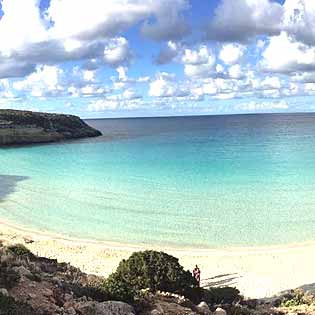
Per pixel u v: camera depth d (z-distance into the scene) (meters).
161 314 13.16
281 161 89.12
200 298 18.03
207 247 36.59
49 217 47.97
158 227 42.84
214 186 62.53
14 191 63.53
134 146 136.50
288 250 35.59
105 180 71.12
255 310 17.59
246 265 32.25
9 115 168.75
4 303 10.54
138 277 16.75
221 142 144.12
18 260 16.42
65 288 14.10
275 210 48.22
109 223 44.84
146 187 63.34
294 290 24.45
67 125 185.12
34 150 132.12
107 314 12.13
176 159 97.25
